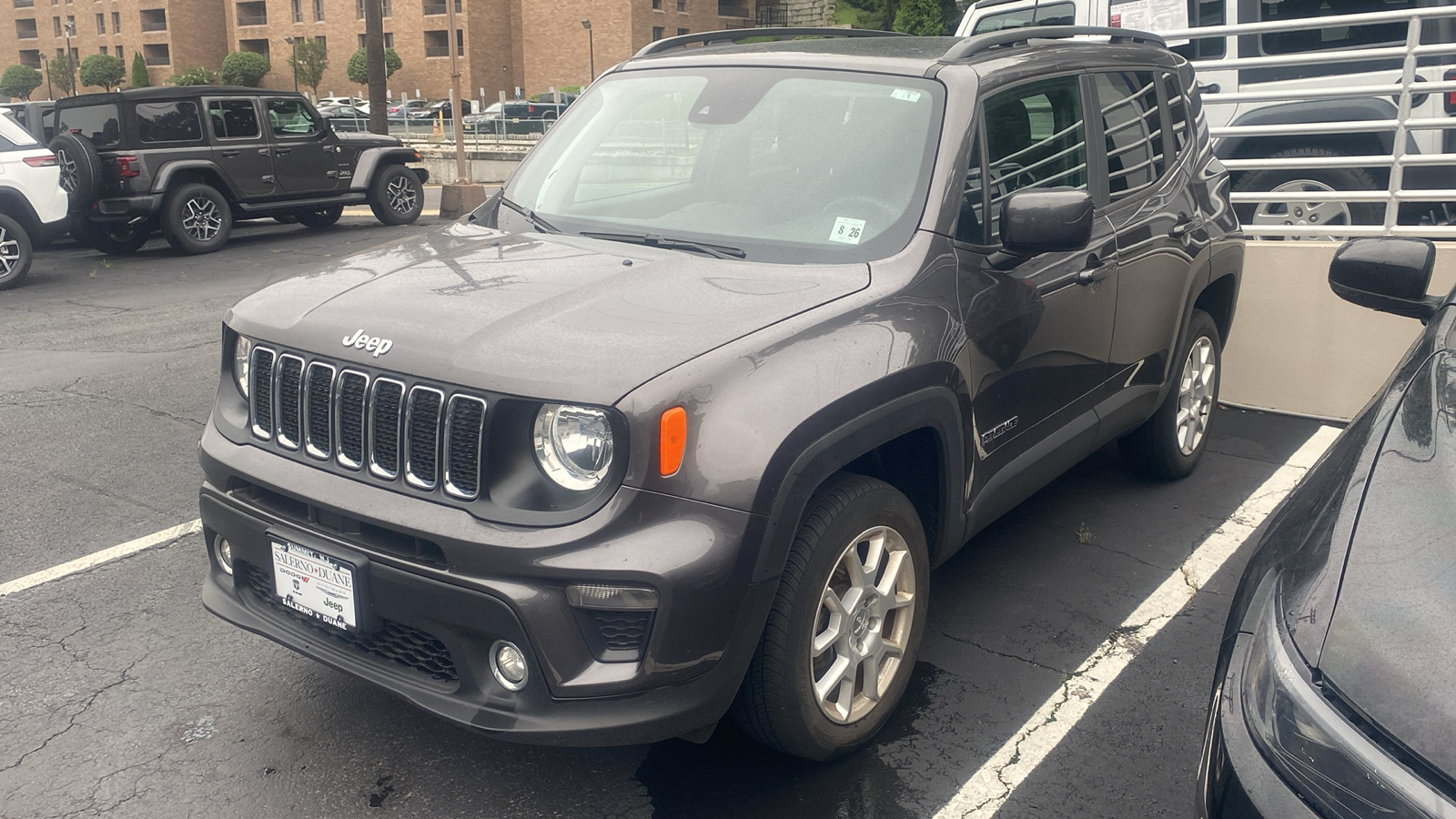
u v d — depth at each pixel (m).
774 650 2.54
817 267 2.95
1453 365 2.23
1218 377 5.05
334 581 2.57
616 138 3.65
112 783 2.85
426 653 2.56
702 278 2.85
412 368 2.47
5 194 10.63
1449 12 5.37
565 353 2.41
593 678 2.33
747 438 2.37
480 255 3.12
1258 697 1.67
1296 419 5.93
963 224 3.12
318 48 80.88
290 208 14.57
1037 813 2.74
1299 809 1.51
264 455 2.78
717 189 3.33
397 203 16.19
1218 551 4.24
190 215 13.26
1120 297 3.89
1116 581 4.01
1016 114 3.47
